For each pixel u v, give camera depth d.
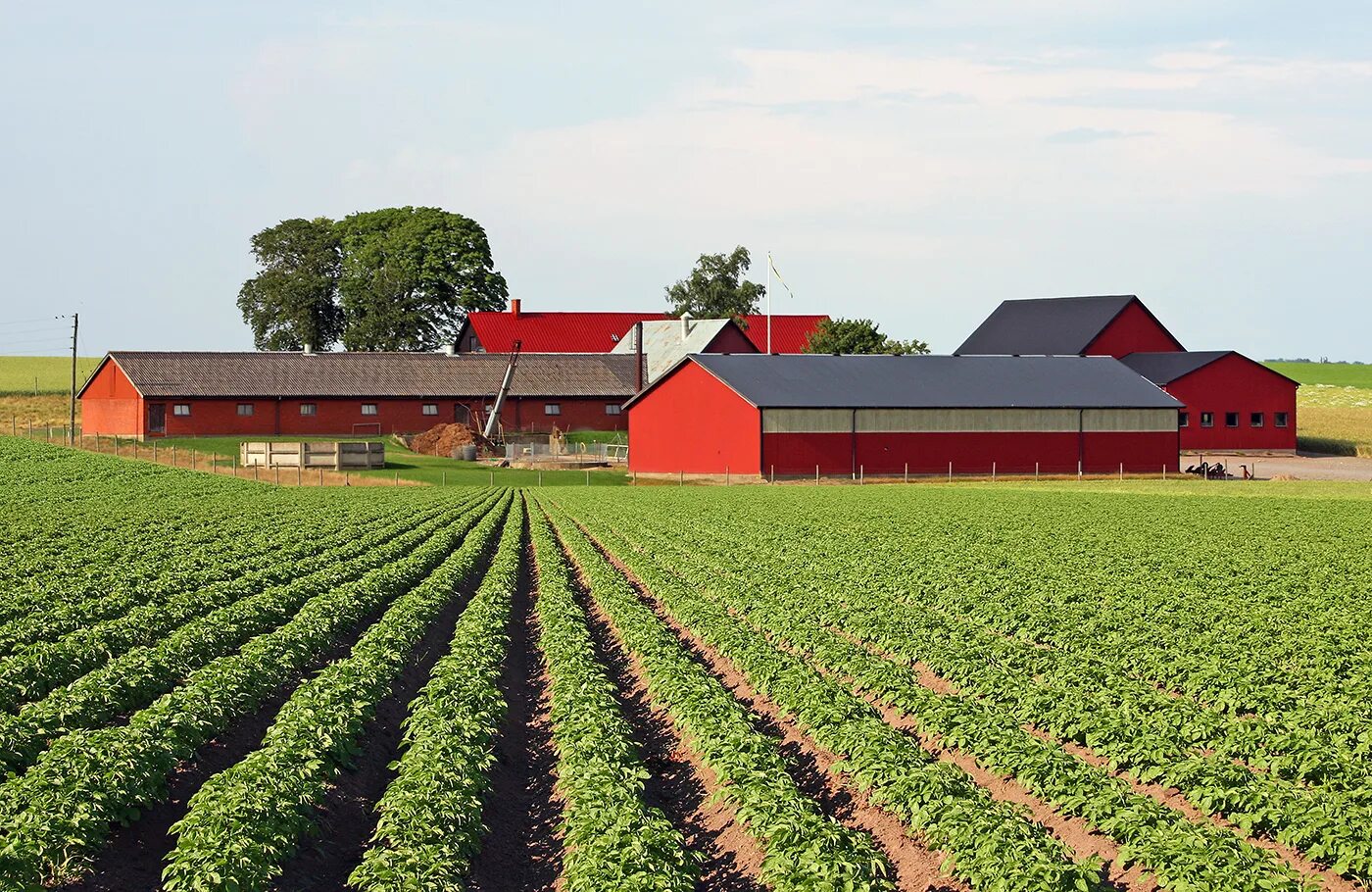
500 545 48.38
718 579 37.81
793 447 84.25
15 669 23.89
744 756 19.09
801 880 15.17
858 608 32.75
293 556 44.53
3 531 51.81
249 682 23.42
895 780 18.22
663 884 14.86
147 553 44.56
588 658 26.09
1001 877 15.02
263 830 15.91
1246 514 59.22
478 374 119.88
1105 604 33.72
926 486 80.50
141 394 107.50
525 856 17.61
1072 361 96.75
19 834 15.33
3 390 158.12
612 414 122.25
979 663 25.31
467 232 153.62
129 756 18.09
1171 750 19.41
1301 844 16.45
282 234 158.00
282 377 113.75
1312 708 21.72
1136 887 15.71
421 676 27.50
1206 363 111.38
